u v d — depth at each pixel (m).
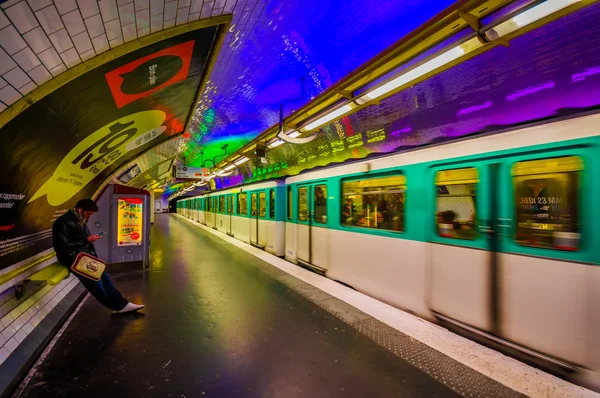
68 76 2.25
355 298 5.30
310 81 5.07
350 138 7.46
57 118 2.75
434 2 3.21
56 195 4.14
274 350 3.48
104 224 7.14
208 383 2.84
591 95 3.33
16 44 1.71
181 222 26.52
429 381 2.91
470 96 4.45
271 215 10.00
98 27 2.04
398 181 4.85
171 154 11.52
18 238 3.36
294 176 8.37
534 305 3.13
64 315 4.17
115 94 3.28
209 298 5.25
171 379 2.88
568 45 3.16
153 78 3.41
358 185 5.81
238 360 3.25
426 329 4.03
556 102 3.66
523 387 2.81
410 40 3.08
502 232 3.41
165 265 7.91
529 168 3.21
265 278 6.67
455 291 3.91
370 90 3.94
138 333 3.84
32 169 2.98
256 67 4.53
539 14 2.23
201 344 3.58
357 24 3.56
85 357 3.23
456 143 3.94
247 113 6.77
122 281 6.31
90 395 2.62
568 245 2.91
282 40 3.83
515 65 3.70
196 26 2.71
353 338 3.79
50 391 2.65
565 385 2.83
